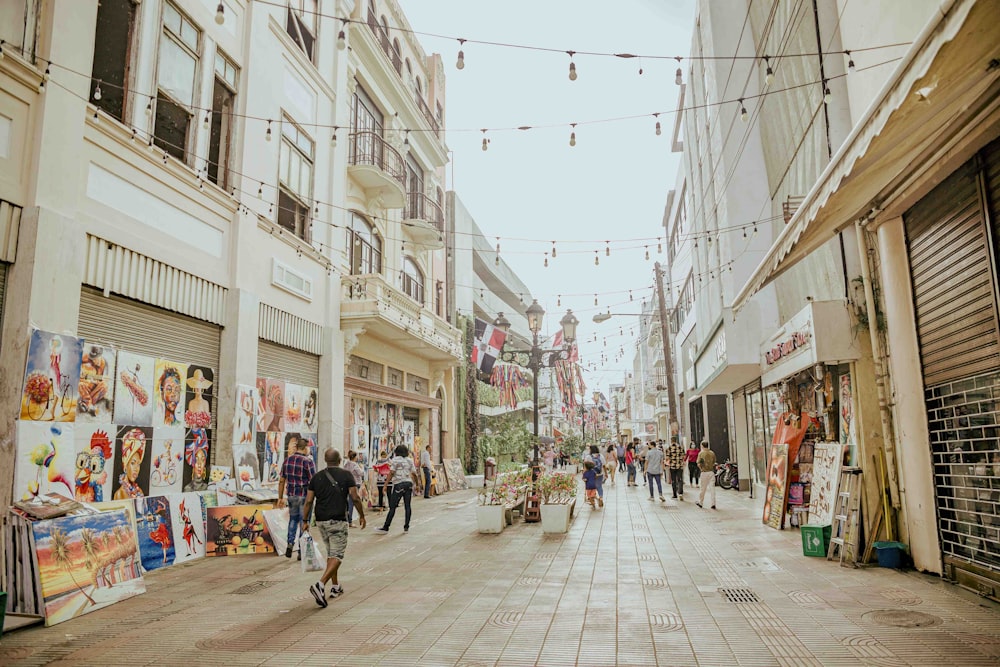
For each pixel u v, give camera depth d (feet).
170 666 15.65
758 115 52.06
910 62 13.60
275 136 44.47
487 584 24.36
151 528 28.25
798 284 42.39
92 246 28.19
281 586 24.59
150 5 32.78
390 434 66.08
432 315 71.36
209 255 36.78
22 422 23.40
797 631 17.66
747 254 51.37
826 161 36.09
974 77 15.49
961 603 20.10
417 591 23.35
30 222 24.67
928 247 24.53
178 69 35.01
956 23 11.93
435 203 82.89
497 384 119.55
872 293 28.25
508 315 157.79
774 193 49.16
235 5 40.55
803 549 29.17
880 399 27.89
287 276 44.78
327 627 18.83
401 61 73.82
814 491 31.96
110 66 30.45
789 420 40.14
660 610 20.17
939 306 23.93
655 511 48.78
